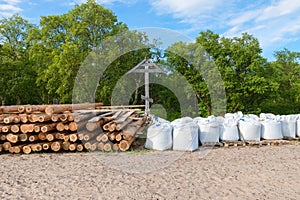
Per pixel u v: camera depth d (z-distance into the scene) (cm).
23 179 448
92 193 382
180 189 393
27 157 607
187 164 524
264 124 738
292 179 429
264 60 1401
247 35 1410
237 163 527
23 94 2258
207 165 514
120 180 437
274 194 369
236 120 743
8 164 548
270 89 1348
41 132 648
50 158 594
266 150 635
